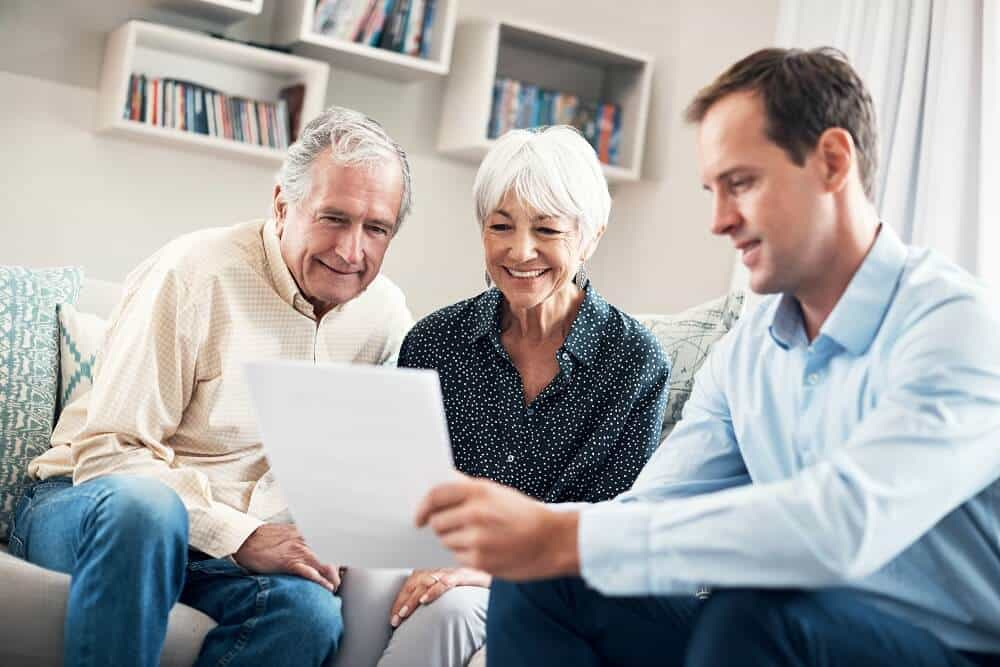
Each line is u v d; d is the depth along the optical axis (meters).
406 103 3.80
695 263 3.73
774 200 1.36
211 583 2.01
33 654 1.84
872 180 1.43
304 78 3.50
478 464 2.10
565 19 3.97
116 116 3.22
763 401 1.55
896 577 1.38
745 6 3.71
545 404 2.10
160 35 3.26
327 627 1.93
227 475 2.11
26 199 3.29
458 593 1.96
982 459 1.27
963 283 1.39
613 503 1.62
